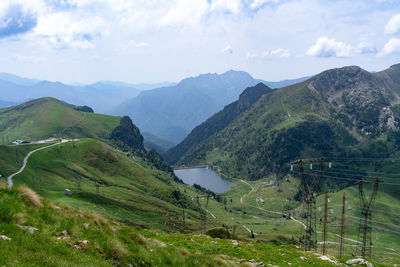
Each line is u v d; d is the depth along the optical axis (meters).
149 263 15.42
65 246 12.52
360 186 105.06
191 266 17.30
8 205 13.42
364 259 43.22
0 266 8.95
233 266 20.62
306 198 111.81
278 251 38.44
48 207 17.02
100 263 12.38
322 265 34.34
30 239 11.52
